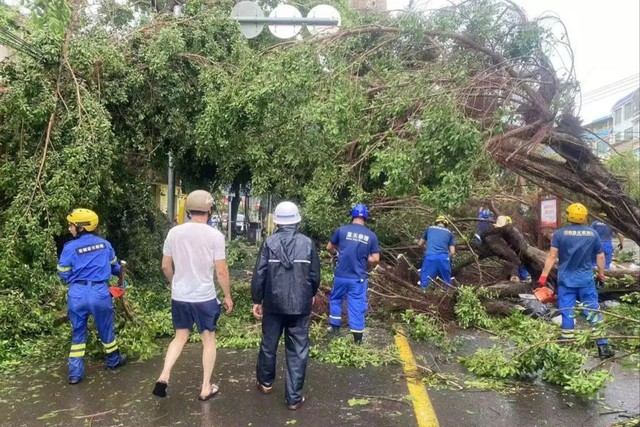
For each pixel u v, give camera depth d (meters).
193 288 4.17
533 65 6.68
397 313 7.24
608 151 8.23
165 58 7.83
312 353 5.48
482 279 8.70
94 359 5.36
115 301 5.43
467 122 5.24
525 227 10.04
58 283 6.29
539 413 4.03
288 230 4.31
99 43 7.60
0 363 5.13
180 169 10.99
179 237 4.22
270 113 7.06
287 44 7.23
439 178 5.61
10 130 6.80
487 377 4.88
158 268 8.77
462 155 5.29
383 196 8.30
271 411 4.03
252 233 21.31
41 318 5.87
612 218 7.28
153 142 8.74
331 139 6.65
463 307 6.67
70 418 3.89
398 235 9.45
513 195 10.36
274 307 4.12
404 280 7.88
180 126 8.43
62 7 5.78
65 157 6.47
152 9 9.56
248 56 8.23
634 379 4.91
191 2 9.07
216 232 4.32
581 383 4.19
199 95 8.41
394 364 5.27
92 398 4.28
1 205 6.81
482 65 6.68
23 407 4.10
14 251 6.00
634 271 7.13
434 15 6.59
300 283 4.14
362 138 6.26
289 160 7.70
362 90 6.42
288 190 8.41
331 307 6.20
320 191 7.39
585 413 4.04
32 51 6.69
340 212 8.03
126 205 8.66
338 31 6.82
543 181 7.62
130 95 8.10
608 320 4.54
